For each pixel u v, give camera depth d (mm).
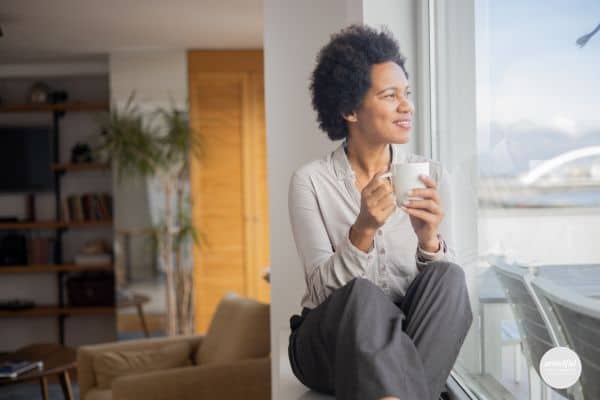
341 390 1313
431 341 1450
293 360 1629
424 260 1589
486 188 1567
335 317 1427
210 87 5902
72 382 5625
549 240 1226
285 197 2980
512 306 1451
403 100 1678
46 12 4641
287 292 2998
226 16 4852
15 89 6605
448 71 1950
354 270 1538
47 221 6531
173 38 5520
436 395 1474
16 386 5531
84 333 6656
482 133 1594
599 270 1040
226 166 5898
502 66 1437
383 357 1282
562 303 1188
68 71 6438
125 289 5828
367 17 2289
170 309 5805
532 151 1279
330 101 1742
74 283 6379
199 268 5883
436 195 1469
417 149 2285
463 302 1494
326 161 1777
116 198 5820
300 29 2936
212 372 3219
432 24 2150
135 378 3139
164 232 5793
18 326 6645
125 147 5707
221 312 3877
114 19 4871
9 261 6438
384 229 1682
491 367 1617
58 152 6637
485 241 1584
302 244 1722
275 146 2969
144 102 5855
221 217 5891
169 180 5801
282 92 2959
